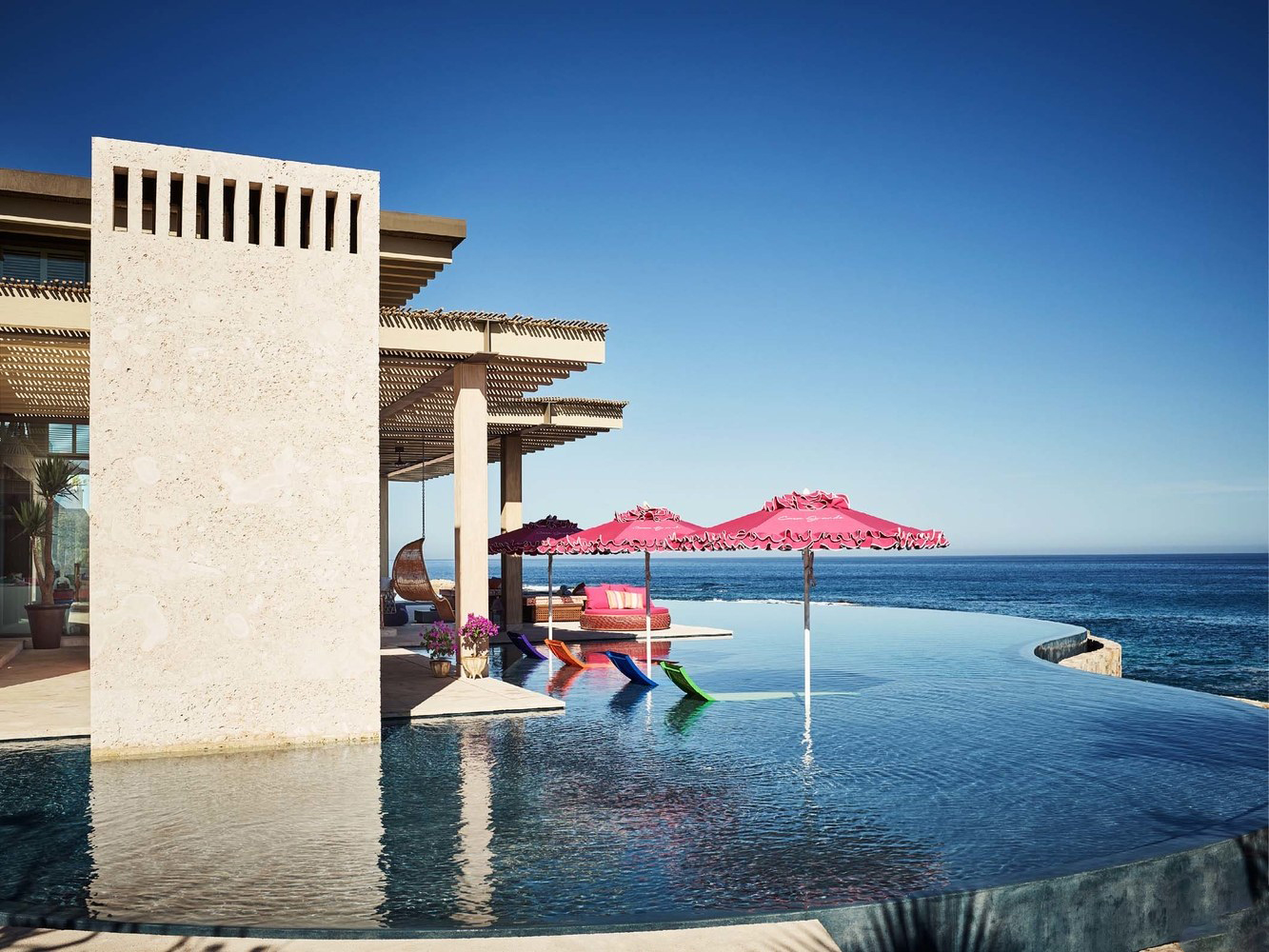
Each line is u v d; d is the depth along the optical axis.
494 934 4.64
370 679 9.82
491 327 13.70
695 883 5.50
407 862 5.86
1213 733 10.23
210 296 9.28
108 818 6.88
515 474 22.39
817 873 5.71
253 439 9.42
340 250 9.79
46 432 17.92
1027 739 9.95
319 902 5.15
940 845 6.29
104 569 8.93
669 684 14.05
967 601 85.56
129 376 8.98
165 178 9.16
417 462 28.28
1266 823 6.84
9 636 17.59
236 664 9.33
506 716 11.30
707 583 126.94
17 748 9.41
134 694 8.99
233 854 6.02
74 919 4.85
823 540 11.02
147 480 9.05
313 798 7.46
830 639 21.30
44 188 12.70
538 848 6.15
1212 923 6.25
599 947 4.43
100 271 8.89
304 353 9.62
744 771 8.44
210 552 9.26
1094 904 5.76
